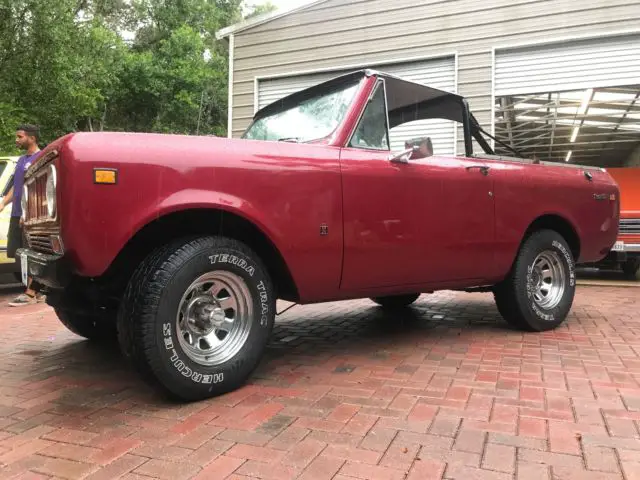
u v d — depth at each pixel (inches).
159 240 116.1
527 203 169.5
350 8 385.4
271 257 124.6
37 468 81.7
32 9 458.3
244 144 116.2
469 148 174.6
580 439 91.0
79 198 96.2
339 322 199.5
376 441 90.7
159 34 1072.8
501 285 174.2
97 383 124.6
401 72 371.6
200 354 111.1
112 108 959.0
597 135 572.7
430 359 144.3
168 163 104.1
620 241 312.0
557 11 329.1
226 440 91.3
